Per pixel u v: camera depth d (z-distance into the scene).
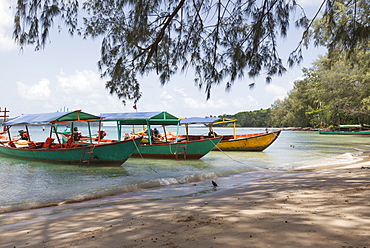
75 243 3.57
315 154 20.53
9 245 3.80
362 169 10.25
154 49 7.10
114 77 8.27
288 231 3.34
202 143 18.31
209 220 4.16
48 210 6.67
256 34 7.18
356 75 42.75
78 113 16.36
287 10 7.06
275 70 7.52
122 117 19.69
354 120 57.88
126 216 5.09
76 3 7.04
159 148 18.88
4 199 8.02
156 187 9.50
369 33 6.82
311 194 6.01
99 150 15.18
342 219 3.74
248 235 3.30
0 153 20.48
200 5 7.48
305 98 78.62
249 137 23.59
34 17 5.87
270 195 6.31
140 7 6.68
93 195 8.20
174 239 3.38
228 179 10.84
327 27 7.30
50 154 16.48
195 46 8.12
